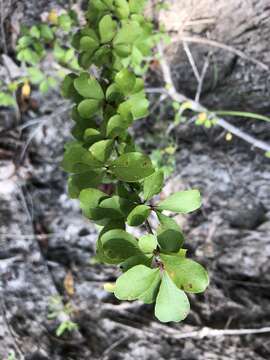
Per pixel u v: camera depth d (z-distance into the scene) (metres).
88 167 0.11
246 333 0.21
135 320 0.22
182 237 0.10
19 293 0.23
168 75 0.23
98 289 0.23
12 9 0.25
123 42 0.14
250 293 0.22
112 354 0.22
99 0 0.15
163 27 0.22
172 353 0.21
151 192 0.11
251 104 0.23
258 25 0.22
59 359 0.22
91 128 0.13
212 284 0.22
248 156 0.23
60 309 0.23
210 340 0.21
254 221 0.22
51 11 0.25
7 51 0.25
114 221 0.11
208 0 0.23
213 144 0.23
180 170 0.23
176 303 0.09
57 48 0.21
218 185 0.23
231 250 0.22
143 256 0.10
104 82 0.14
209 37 0.23
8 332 0.22
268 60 0.22
